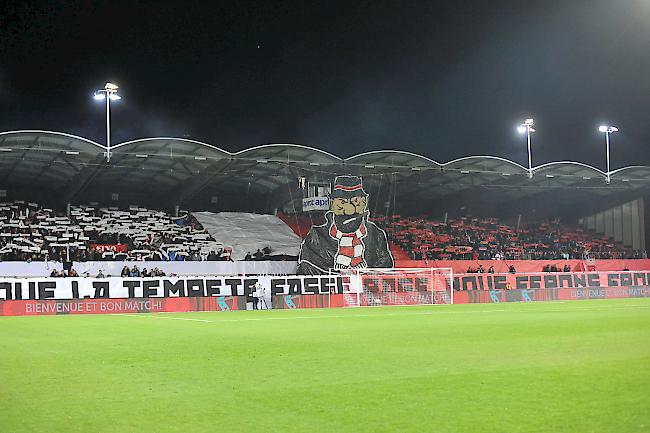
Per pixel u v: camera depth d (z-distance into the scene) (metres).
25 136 39.34
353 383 10.05
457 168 51.44
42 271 46.56
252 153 45.59
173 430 7.28
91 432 7.27
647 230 61.84
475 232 64.44
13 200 54.12
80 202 56.19
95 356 14.39
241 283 42.00
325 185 53.53
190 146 43.00
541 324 22.59
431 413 7.87
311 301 43.81
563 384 9.58
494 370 11.10
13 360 13.79
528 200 65.88
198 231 56.41
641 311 31.41
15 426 7.58
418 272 52.72
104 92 43.44
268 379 10.59
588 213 67.50
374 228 51.56
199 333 20.89
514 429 7.07
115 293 38.91
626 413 7.64
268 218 60.66
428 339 17.30
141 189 56.19
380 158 48.81
